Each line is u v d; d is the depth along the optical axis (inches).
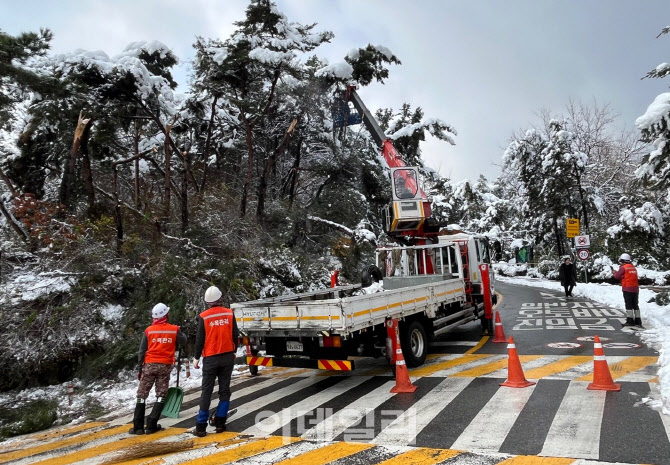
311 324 279.4
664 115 437.1
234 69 642.2
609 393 243.9
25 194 502.6
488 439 193.8
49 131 591.8
